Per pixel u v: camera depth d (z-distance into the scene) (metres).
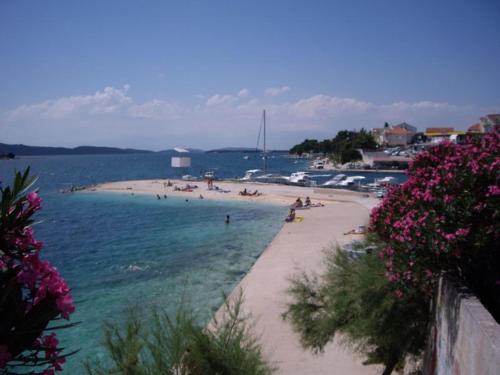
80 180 110.50
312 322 9.93
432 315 6.81
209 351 4.49
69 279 22.80
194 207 52.59
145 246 31.28
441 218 5.88
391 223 7.04
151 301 18.42
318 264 22.42
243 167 161.75
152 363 4.25
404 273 6.43
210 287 20.61
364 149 130.75
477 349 4.21
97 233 37.06
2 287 2.50
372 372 10.92
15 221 2.57
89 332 14.95
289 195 59.31
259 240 32.72
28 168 2.65
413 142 158.00
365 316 8.30
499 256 5.94
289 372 11.04
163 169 160.38
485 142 6.80
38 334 2.54
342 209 45.88
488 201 5.79
